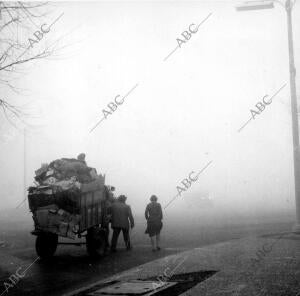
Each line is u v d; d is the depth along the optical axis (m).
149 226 13.73
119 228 14.04
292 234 15.97
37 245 12.59
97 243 12.81
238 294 7.42
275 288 7.75
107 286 8.49
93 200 13.03
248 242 14.02
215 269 9.77
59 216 12.22
